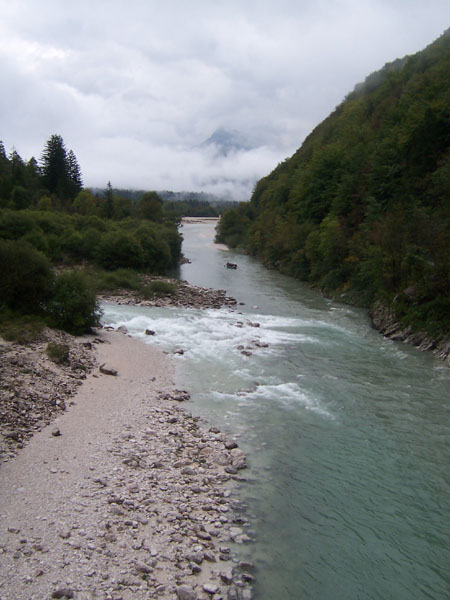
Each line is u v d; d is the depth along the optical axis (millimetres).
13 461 12578
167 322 32906
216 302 43281
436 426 16969
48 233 62344
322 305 43062
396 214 37156
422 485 13172
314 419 17359
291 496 12438
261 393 19812
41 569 8820
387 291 34125
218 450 14562
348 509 11977
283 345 27875
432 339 27375
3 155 105312
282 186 96250
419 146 46656
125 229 75250
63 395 17547
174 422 16359
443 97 49344
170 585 8953
